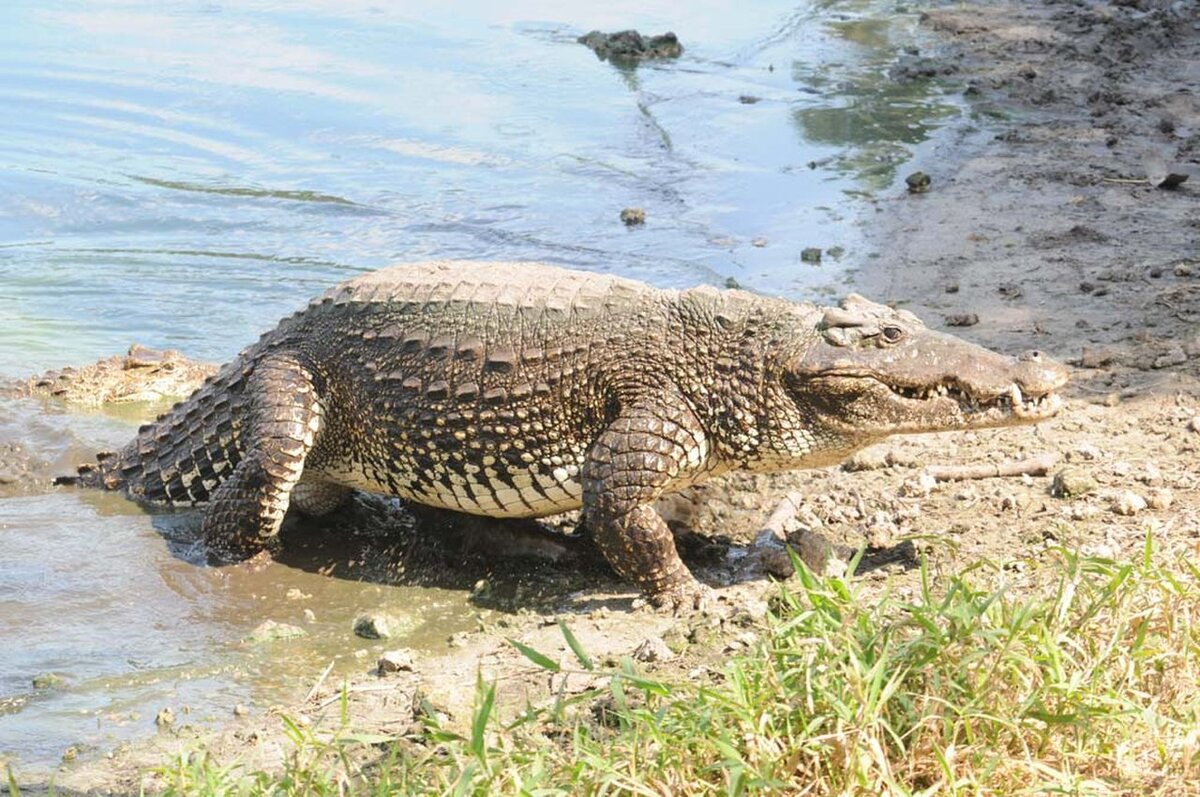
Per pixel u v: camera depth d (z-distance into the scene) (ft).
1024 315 44.70
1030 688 21.97
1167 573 23.82
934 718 21.18
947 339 31.01
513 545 34.01
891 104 72.74
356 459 34.14
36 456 40.57
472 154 67.36
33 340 48.73
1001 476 35.01
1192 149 61.82
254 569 33.91
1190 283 46.55
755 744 20.84
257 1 99.19
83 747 25.77
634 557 30.53
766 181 61.57
